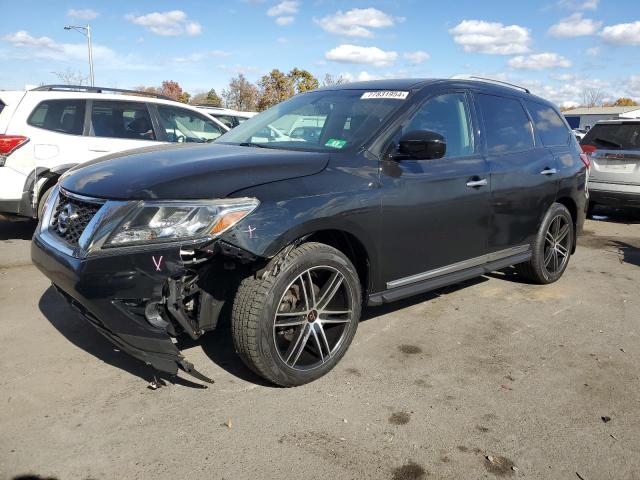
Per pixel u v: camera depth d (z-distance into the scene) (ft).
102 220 9.42
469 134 14.29
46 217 11.17
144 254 9.11
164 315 9.62
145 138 23.13
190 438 9.05
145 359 9.59
